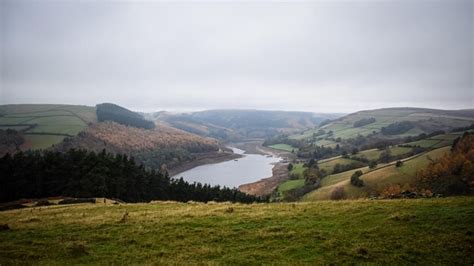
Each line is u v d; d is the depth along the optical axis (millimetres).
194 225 24453
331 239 20547
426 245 19172
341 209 27766
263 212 27922
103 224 24984
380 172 125312
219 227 23812
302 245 19875
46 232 23312
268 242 20531
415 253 18359
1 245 20500
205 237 21719
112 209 34406
